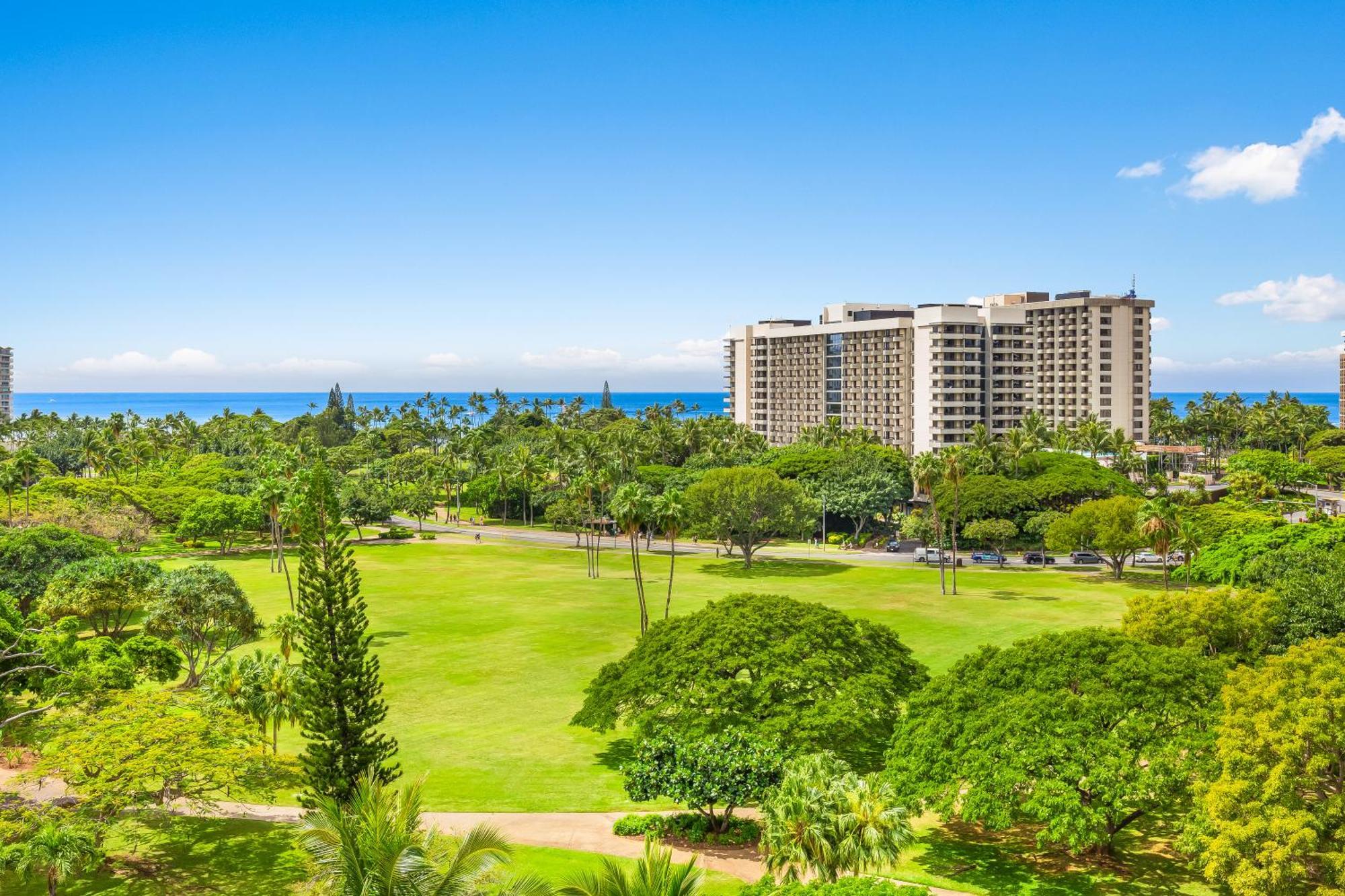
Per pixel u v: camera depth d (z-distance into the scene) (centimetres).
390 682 6831
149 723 4091
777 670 4847
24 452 14288
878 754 5006
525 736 5678
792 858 3158
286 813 4556
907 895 2595
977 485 13738
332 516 4316
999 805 3741
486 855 2530
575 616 9225
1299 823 3114
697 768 4103
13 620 6794
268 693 4822
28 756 5134
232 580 7200
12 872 3622
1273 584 6319
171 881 3638
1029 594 10281
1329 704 3412
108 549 10031
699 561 13288
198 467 18550
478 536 16425
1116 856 3919
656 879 2358
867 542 15100
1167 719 4003
